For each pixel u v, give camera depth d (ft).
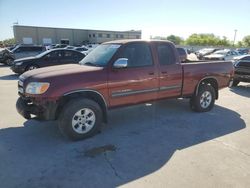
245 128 17.11
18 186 10.12
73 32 203.82
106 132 16.16
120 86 15.72
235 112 21.27
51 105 13.57
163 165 11.86
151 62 17.15
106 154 13.00
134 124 17.79
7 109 21.42
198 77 19.90
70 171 11.30
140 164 11.96
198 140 14.93
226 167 11.71
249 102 25.45
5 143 14.34
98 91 14.88
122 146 13.99
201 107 20.75
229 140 14.96
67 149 13.57
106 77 15.08
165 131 16.40
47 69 15.49
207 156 12.81
